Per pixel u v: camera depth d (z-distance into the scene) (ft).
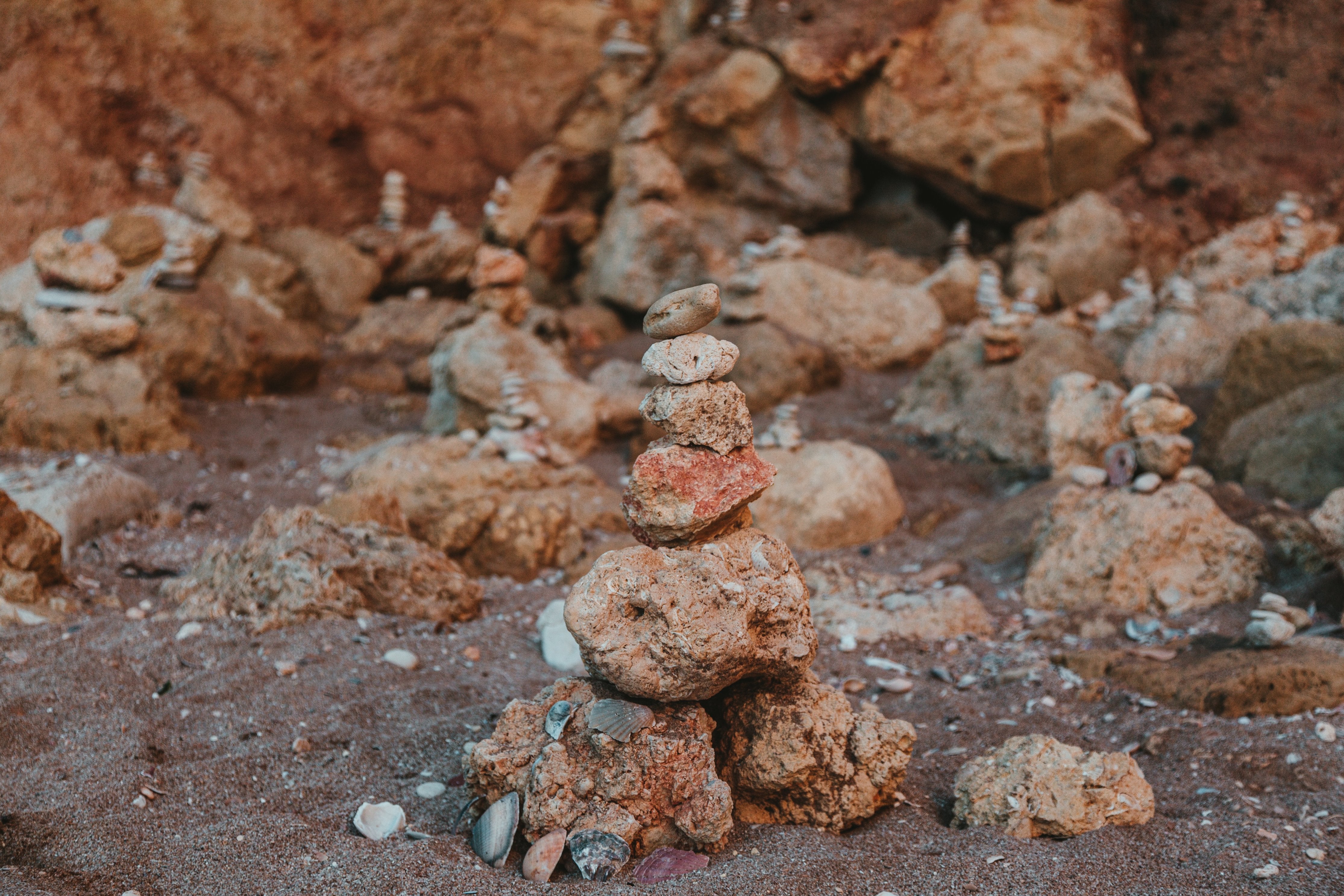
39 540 14.98
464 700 12.33
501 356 24.72
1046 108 34.32
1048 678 14.11
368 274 35.55
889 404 28.07
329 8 38.34
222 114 36.88
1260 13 35.76
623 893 8.23
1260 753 11.39
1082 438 21.85
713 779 9.32
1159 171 34.86
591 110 40.11
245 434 26.00
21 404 23.41
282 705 11.96
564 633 13.99
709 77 36.83
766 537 10.18
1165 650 14.38
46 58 34.35
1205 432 23.25
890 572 18.72
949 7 35.24
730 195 37.76
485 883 8.41
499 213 28.48
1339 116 34.24
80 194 34.14
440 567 15.58
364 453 23.71
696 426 9.75
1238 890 8.61
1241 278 30.86
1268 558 16.94
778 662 9.80
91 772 10.11
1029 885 8.61
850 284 31.99
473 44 40.37
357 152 39.04
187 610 14.61
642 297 35.04
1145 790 10.06
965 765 10.66
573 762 9.27
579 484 20.76
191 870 8.55
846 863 8.87
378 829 9.43
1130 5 36.94
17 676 12.18
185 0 36.40
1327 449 19.44
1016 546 18.80
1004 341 25.44
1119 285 33.50
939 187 36.04
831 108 36.14
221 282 31.94
